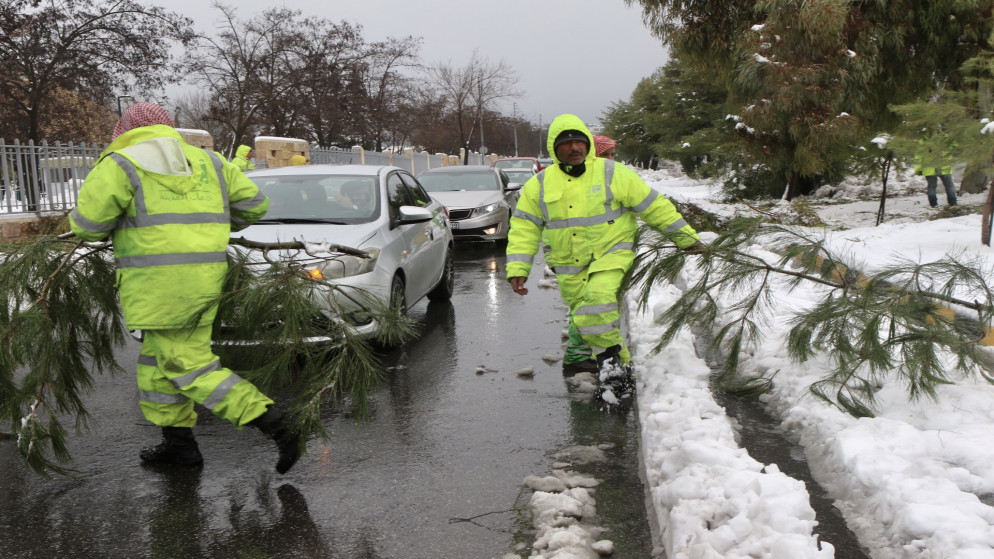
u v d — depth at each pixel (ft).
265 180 24.62
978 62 30.07
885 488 10.64
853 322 14.29
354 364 13.35
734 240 15.72
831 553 8.76
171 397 13.06
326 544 10.83
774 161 49.19
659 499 10.94
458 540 10.83
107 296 14.02
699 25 47.91
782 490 10.09
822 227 37.83
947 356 14.35
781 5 40.04
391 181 25.22
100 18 72.59
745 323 16.43
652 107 160.56
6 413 12.98
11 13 67.36
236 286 13.11
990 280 14.51
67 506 12.26
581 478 12.60
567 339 22.50
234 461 13.99
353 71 107.45
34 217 38.86
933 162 27.89
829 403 14.15
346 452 14.28
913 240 31.65
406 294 22.75
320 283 13.58
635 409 16.31
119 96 70.64
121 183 11.70
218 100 98.73
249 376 13.19
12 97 69.67
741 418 15.10
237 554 10.63
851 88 41.75
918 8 40.91
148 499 12.45
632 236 16.24
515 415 16.06
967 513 9.61
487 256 42.47
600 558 10.21
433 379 18.83
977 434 12.28
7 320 13.12
